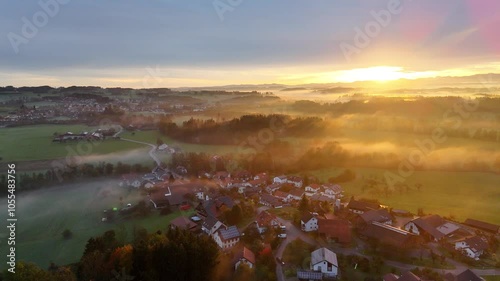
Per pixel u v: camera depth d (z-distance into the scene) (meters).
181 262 60.78
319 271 65.19
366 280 61.81
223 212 93.50
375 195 115.44
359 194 116.69
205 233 84.81
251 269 63.62
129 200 112.50
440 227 83.00
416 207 104.38
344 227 79.62
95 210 105.44
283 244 77.38
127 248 66.88
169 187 117.19
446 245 75.62
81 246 85.25
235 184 124.06
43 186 122.88
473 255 71.62
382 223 84.38
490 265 68.94
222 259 69.62
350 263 68.69
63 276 63.16
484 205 105.75
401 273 65.12
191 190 116.00
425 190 120.56
